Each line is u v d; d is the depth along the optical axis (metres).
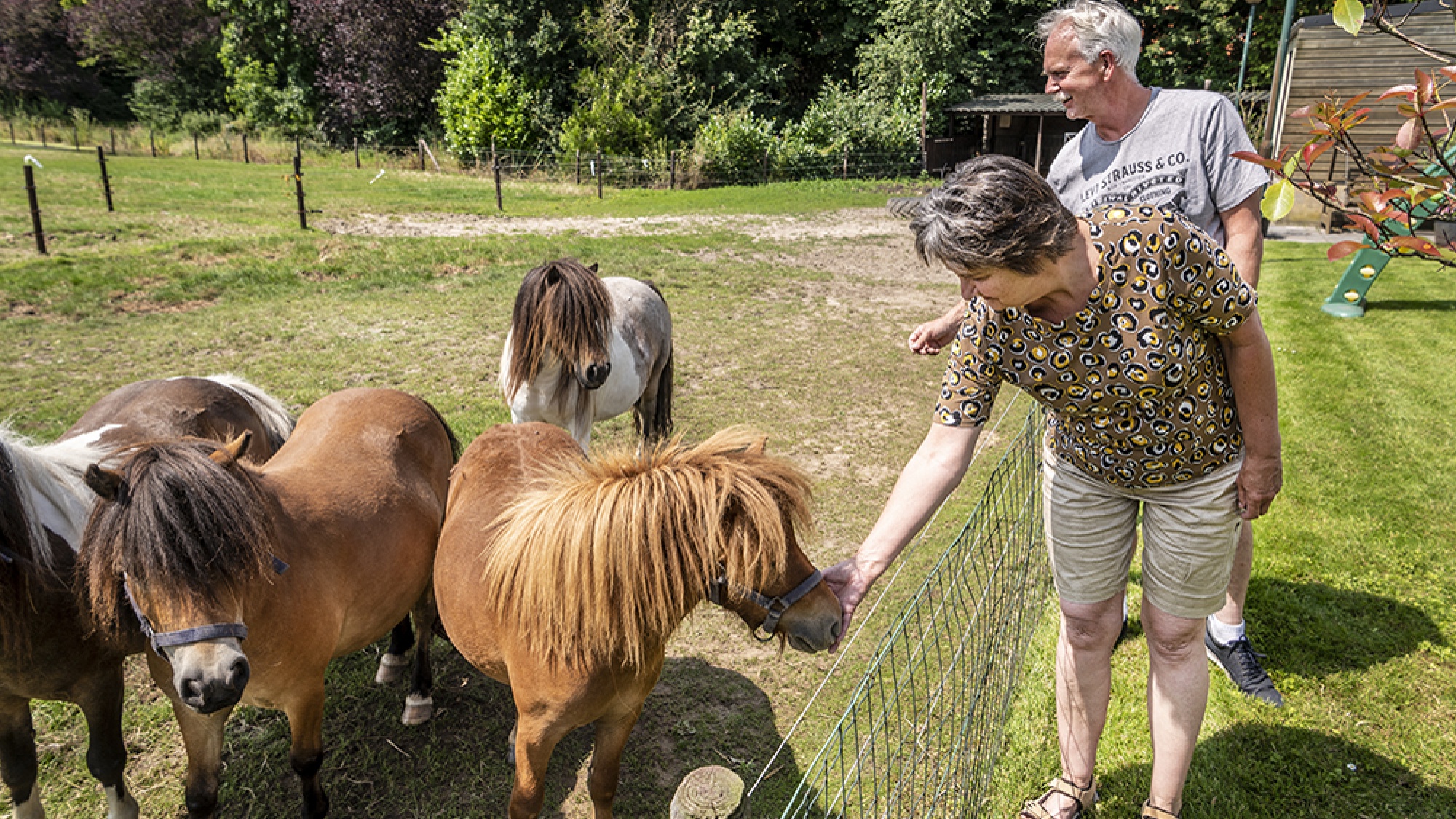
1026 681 3.38
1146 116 2.60
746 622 2.13
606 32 27.34
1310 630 3.48
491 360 7.75
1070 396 1.92
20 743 2.69
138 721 3.31
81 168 21.45
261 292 9.75
